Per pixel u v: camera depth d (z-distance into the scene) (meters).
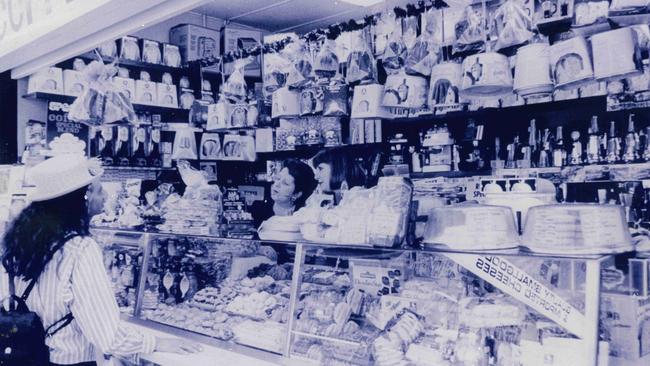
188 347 2.33
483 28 2.51
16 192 3.65
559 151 3.49
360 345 2.12
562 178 3.48
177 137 4.21
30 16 2.62
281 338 2.31
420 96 2.76
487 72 2.33
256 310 2.53
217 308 2.72
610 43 2.08
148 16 2.35
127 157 4.27
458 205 2.04
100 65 3.54
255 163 4.87
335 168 4.21
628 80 3.14
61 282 2.01
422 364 1.97
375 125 4.09
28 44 2.66
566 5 2.57
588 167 3.38
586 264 1.64
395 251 2.16
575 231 1.71
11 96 4.02
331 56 3.22
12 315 1.96
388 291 2.26
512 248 1.91
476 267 1.89
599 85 3.26
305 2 4.18
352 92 3.41
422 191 3.92
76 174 2.11
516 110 3.65
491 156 3.75
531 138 3.60
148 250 2.99
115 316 2.09
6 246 2.07
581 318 1.67
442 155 3.92
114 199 3.61
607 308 1.70
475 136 3.79
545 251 1.76
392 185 2.23
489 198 2.19
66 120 4.05
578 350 1.65
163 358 2.28
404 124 4.08
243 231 3.29
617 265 1.73
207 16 4.66
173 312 2.83
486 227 1.90
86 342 2.11
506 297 1.94
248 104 3.83
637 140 3.21
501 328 1.87
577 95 3.34
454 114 3.84
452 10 2.79
